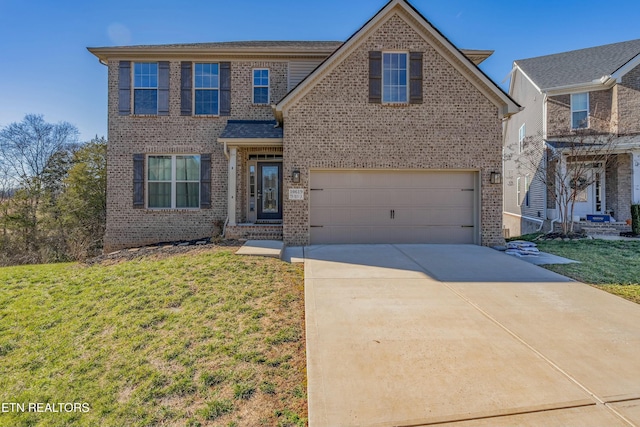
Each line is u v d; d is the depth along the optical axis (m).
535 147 15.66
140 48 11.75
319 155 9.95
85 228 18.53
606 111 14.51
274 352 3.77
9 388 3.47
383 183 10.21
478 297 5.38
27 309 5.36
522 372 3.23
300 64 12.34
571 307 4.95
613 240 10.84
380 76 10.01
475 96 10.04
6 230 19.16
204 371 3.46
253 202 12.47
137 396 3.16
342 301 5.19
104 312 5.05
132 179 11.93
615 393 2.91
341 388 3.01
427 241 10.25
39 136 21.25
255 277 6.29
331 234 10.17
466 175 10.25
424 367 3.33
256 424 2.71
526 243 9.71
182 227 11.98
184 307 5.02
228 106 12.16
